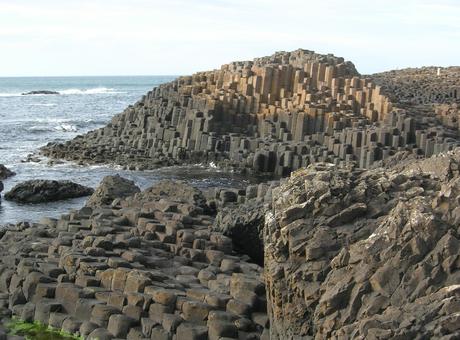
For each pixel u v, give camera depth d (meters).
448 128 47.81
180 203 22.70
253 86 51.94
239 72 54.84
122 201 24.44
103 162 47.53
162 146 49.88
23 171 44.09
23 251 18.78
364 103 50.59
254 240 19.58
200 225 21.00
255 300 14.67
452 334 9.48
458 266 10.55
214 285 15.83
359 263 11.24
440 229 10.97
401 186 13.06
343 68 54.84
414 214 11.17
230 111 50.59
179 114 51.19
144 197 24.73
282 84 52.25
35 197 33.19
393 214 11.55
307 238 12.27
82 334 14.79
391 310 10.25
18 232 21.34
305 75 53.44
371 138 42.41
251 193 23.72
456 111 50.78
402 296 10.52
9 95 177.50
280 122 48.16
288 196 13.22
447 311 9.80
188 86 55.78
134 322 14.62
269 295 12.91
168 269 17.38
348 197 12.67
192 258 18.41
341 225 12.42
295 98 50.16
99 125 79.38
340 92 51.97
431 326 9.66
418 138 42.62
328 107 47.84
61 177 41.50
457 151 14.70
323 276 11.83
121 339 14.45
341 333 10.37
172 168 45.25
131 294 14.97
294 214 12.68
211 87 55.28
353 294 10.94
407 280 10.64
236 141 46.69
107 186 28.12
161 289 15.07
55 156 50.50
